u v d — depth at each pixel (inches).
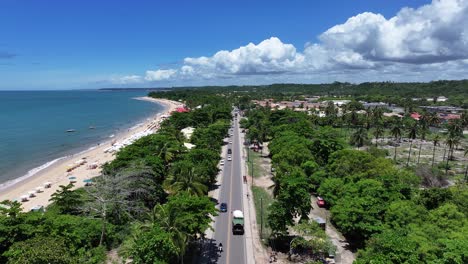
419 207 1934.1
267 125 5674.2
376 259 1419.8
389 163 2955.2
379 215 1934.1
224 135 5526.6
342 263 1756.9
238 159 4133.9
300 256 1807.3
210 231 2090.3
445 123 7047.2
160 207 1657.2
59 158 4594.0
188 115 6348.4
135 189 2176.4
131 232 1843.0
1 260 1457.9
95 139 6087.6
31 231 1546.5
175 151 3201.3
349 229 1897.1
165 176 2655.0
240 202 2618.1
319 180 2736.2
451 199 2166.6
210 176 2915.8
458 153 4825.3
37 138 6018.7
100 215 2004.2
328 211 2480.3
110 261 1669.5
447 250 1428.4
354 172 2714.1
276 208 1887.3
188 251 1824.6
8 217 1619.1
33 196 3016.7
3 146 5260.8
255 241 1980.8
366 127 6648.6
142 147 3230.8
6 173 3846.0
